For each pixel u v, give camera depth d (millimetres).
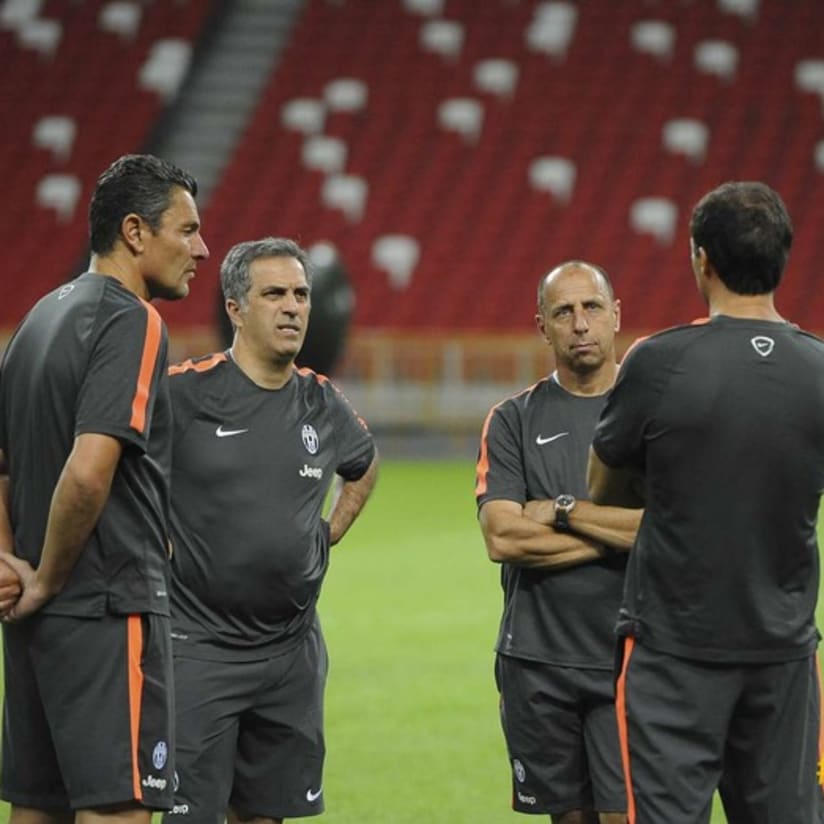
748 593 15125
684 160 105250
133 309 15984
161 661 16250
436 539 58094
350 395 87625
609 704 19188
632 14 112875
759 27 111312
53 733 15984
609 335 19766
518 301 97812
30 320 16578
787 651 15227
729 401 15047
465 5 114875
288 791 19531
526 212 103375
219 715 18922
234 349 19656
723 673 15195
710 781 15266
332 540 20438
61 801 16469
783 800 15398
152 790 15961
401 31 113812
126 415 15594
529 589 19531
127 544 16016
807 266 98125
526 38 112625
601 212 102938
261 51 113688
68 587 15891
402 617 43531
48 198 105625
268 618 19125
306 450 19469
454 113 108938
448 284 99125
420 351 87562
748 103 107750
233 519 18938
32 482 16219
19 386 16375
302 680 19516
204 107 110875
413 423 87938
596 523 18938
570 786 19625
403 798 26609
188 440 19062
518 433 19984
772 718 15359
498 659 19969
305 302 19422
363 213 103875
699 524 15117
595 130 107312
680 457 15156
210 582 18891
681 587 15203
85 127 109938
